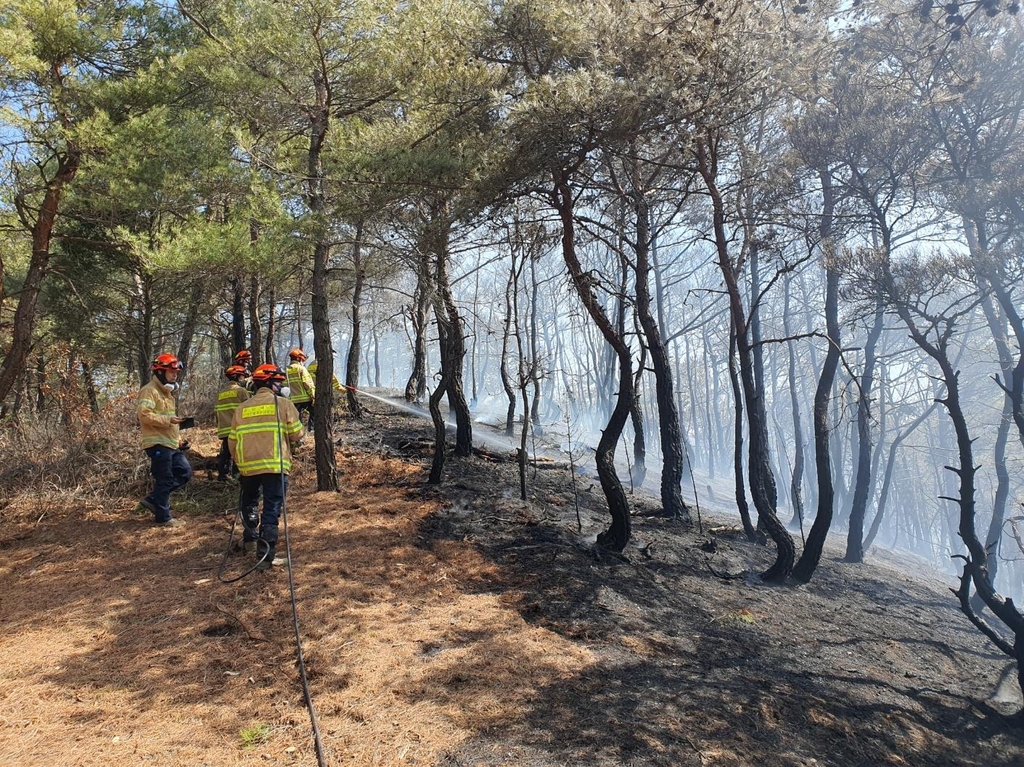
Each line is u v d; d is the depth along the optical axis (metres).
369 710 3.82
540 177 7.42
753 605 7.20
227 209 10.10
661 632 5.79
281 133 9.23
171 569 5.74
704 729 4.17
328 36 7.92
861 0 6.91
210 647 4.45
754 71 6.64
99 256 11.09
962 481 6.37
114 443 8.65
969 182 7.94
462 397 11.34
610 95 6.33
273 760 3.33
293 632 4.72
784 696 4.97
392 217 8.14
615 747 3.75
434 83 7.49
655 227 11.49
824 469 8.41
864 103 7.58
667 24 6.53
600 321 7.87
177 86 9.14
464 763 3.43
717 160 8.56
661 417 10.59
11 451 8.11
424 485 9.13
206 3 10.25
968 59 7.57
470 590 6.01
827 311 9.32
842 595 8.52
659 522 9.94
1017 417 6.51
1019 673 5.97
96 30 8.63
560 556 7.09
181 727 3.57
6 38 7.39
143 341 11.91
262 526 5.84
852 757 4.37
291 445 6.12
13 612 4.88
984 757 4.87
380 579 5.87
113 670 4.11
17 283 12.28
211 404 13.16
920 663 6.71
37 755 3.25
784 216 8.69
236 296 13.41
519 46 7.15
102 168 8.17
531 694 4.23
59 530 6.58
